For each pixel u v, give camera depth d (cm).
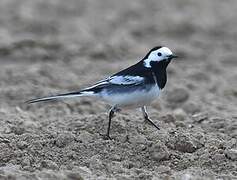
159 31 2564
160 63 1152
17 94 1656
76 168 1021
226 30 2589
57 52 2133
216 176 1005
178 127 1249
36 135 1155
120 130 1182
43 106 1562
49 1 3008
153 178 977
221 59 2209
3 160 1062
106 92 1138
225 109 1578
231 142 1144
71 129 1212
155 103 1580
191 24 2623
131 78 1129
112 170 1035
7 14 2677
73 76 1869
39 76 1839
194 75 1958
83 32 2430
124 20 2730
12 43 2123
